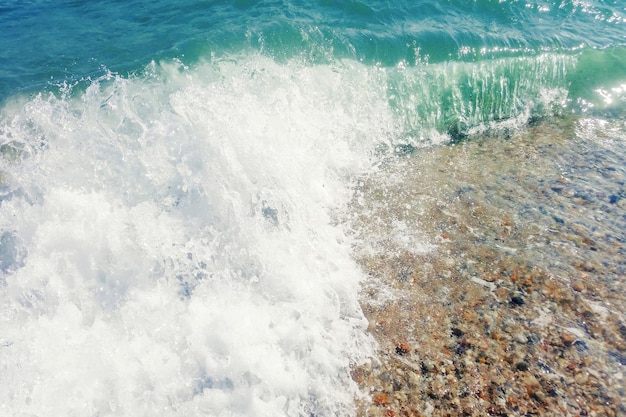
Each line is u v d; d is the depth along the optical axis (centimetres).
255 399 321
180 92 527
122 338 345
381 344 360
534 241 452
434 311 386
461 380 334
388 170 548
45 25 712
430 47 677
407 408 317
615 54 723
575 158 570
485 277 416
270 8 739
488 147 592
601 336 364
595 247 445
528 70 687
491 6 798
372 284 409
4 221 412
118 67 592
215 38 635
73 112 523
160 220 425
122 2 782
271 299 386
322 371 340
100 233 404
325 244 445
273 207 461
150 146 471
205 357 340
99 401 309
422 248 446
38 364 322
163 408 312
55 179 439
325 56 633
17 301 363
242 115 516
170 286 385
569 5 827
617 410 314
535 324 373
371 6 758
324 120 568
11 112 525
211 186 455
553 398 321
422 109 625
